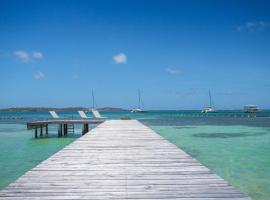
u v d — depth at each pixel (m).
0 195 4.37
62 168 6.23
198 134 25.59
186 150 16.02
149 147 9.45
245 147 17.25
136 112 136.62
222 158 13.39
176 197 4.30
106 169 6.16
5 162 13.00
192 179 5.32
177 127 34.75
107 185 4.95
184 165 6.58
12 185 4.90
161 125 38.91
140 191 4.61
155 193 4.50
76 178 5.39
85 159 7.29
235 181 9.14
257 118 63.44
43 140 23.45
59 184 4.97
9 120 60.50
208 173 5.79
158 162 6.93
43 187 4.79
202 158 13.38
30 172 5.84
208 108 117.94
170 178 5.41
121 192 4.56
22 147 18.84
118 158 7.45
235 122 46.66
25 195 4.37
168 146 9.69
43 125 27.67
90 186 4.88
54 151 16.86
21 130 33.34
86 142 10.74
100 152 8.41
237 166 11.49
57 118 32.53
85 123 27.17
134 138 12.06
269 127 34.44
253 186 8.56
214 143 19.22
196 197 4.29
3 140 23.22
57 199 4.21
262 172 10.40
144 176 5.57
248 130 29.95
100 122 27.05
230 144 18.70
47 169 6.12
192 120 54.84
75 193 4.49
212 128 33.00
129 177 5.49
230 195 4.37
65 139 24.39
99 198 4.27
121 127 18.33
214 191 4.57
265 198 7.46
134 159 7.31
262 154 14.55
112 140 11.35
